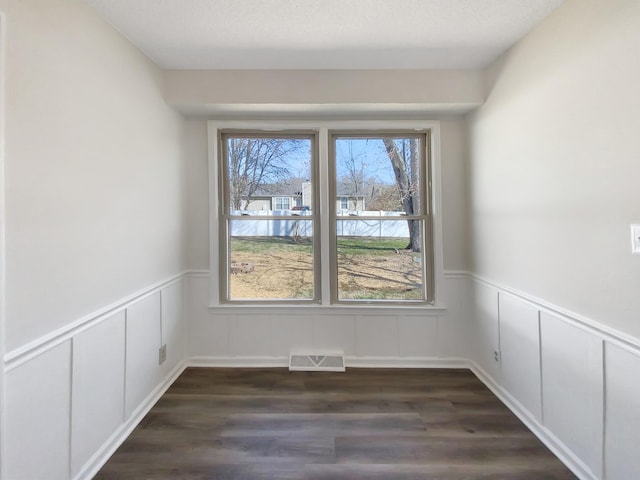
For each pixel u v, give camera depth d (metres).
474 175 2.67
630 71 1.31
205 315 2.86
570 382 1.67
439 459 1.73
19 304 1.24
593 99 1.50
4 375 1.17
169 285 2.53
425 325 2.85
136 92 2.09
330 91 2.53
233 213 2.93
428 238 2.90
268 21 1.89
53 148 1.41
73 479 1.51
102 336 1.72
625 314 1.36
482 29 1.97
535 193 1.92
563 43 1.69
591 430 1.54
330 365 2.78
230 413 2.15
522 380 2.07
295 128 2.85
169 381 2.53
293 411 2.17
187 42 2.09
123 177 1.93
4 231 1.18
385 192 2.92
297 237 2.94
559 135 1.72
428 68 2.51
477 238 2.64
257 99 2.52
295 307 2.85
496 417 2.10
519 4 1.73
